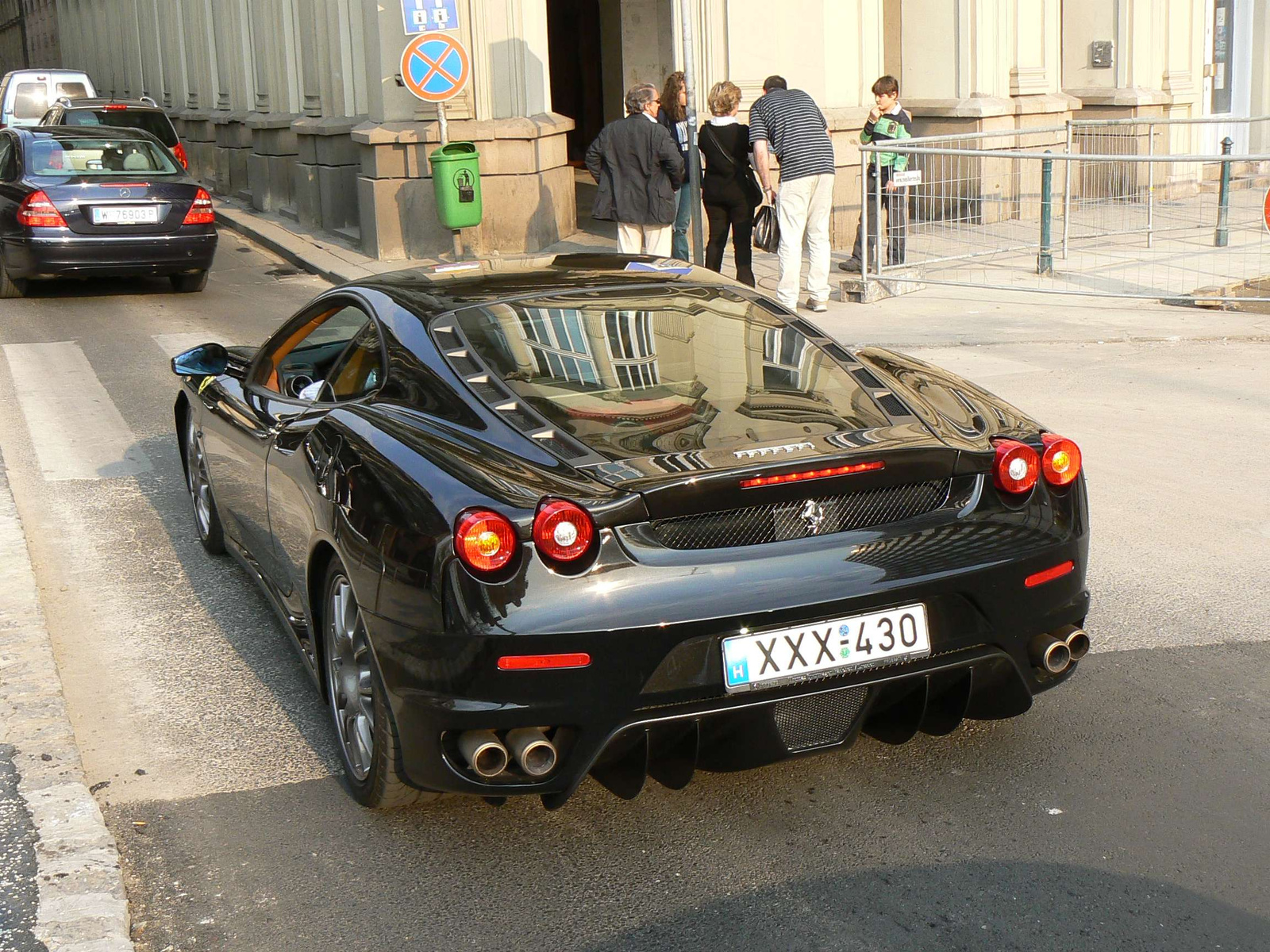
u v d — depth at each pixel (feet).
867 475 10.41
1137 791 11.53
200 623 16.17
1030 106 49.67
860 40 45.91
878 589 10.23
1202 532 18.38
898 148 36.96
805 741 10.68
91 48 119.75
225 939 9.78
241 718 13.56
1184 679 13.80
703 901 10.10
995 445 11.16
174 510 20.77
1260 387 26.27
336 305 14.48
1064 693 13.53
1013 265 41.22
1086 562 11.62
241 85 70.03
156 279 46.62
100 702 13.97
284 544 13.56
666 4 63.46
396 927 9.90
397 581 10.22
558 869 10.62
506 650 9.68
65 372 31.17
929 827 11.03
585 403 11.28
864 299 37.01
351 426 11.80
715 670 9.93
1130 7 50.96
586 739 9.88
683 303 13.37
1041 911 9.80
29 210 39.58
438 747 10.12
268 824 11.42
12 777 11.69
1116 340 30.99
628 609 9.72
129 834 11.27
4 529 18.54
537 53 46.93
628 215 36.55
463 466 10.44
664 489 9.86
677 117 38.04
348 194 53.57
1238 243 42.45
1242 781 11.67
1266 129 57.06
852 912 9.87
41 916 9.65
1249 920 9.62
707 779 11.95
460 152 42.68
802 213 35.37
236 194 71.82
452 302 13.07
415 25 40.63
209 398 16.71
